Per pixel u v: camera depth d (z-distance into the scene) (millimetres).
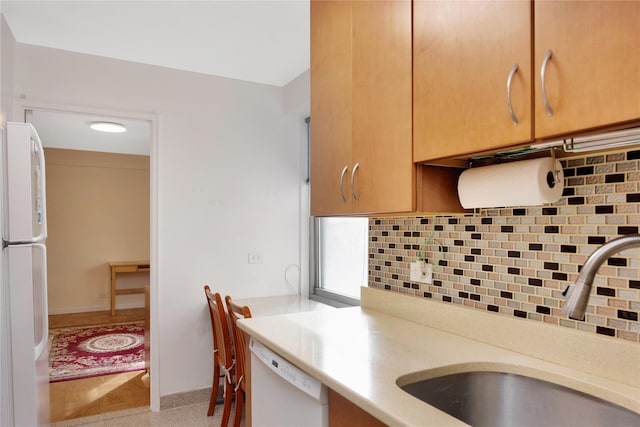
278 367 1318
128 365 3775
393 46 1316
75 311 6074
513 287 1312
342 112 1564
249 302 2971
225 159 3102
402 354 1232
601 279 1080
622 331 1031
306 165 3406
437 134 1155
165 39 2494
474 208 1338
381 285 1918
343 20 1567
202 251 3006
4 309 1768
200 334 2980
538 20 891
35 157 2012
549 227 1209
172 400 2867
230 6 2127
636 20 726
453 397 1130
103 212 6246
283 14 2207
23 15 2199
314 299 3291
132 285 6375
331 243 3240
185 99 2975
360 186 1458
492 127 998
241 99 3170
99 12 2180
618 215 1044
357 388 966
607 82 767
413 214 1508
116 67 2771
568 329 1135
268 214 3248
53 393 3109
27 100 2514
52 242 5949
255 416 1562
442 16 1143
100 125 4152
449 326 1497
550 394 1076
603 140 909
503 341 1302
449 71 1117
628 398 930
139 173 6480
